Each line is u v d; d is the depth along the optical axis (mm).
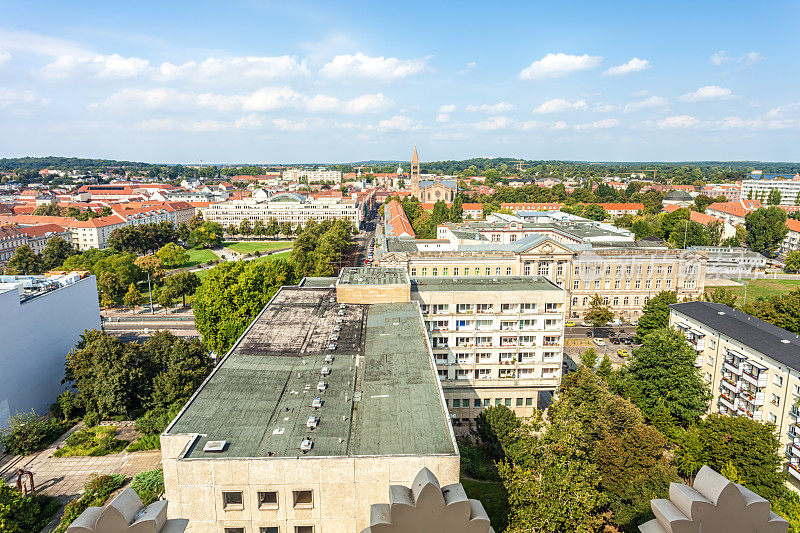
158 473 72500
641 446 65375
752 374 85500
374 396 52531
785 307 123688
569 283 156625
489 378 99500
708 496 18344
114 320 160625
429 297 96062
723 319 99250
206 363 96688
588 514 53031
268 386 54625
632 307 160625
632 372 96188
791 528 57031
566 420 57500
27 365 93000
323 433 45344
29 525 63344
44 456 80438
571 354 129125
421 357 62062
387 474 41156
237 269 126938
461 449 79750
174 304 177625
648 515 59312
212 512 41750
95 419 89562
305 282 101625
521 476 52656
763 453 66375
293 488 41250
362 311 79750
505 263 152500
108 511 18438
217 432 45438
